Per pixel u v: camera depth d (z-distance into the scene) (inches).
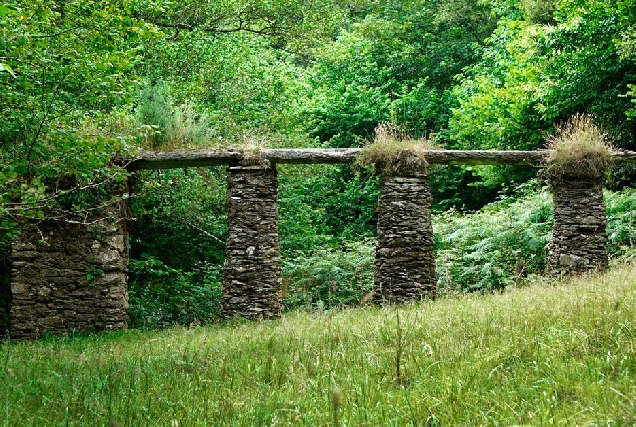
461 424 153.5
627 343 197.6
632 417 140.6
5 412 170.9
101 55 358.3
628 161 549.0
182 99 676.1
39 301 462.3
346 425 157.6
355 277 674.2
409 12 1354.6
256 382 207.8
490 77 1054.4
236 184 492.1
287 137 775.7
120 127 485.4
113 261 474.6
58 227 468.4
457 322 281.1
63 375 235.9
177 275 692.1
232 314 481.4
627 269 450.9
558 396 169.0
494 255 653.9
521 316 265.9
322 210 950.4
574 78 782.5
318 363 219.3
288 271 687.1
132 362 258.8
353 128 1207.6
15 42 302.8
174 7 725.3
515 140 934.4
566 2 778.2
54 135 321.7
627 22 709.9
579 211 538.0
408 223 509.0
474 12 1285.7
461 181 1118.4
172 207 641.0
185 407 179.0
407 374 204.7
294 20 798.5
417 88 1194.0
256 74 850.8
